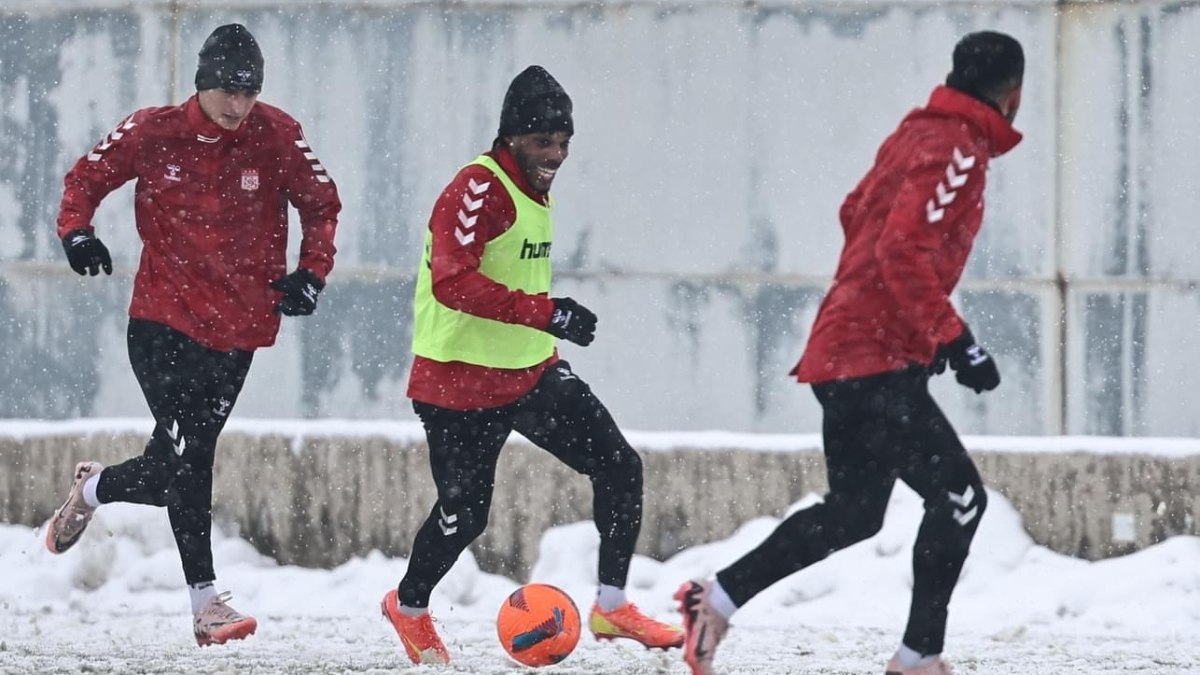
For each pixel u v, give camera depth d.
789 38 39.12
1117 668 26.92
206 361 27.30
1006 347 38.84
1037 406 38.72
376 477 38.34
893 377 21.22
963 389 38.94
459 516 25.98
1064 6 38.50
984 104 21.03
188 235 27.05
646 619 26.72
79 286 41.25
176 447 27.17
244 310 27.39
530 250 25.20
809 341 21.95
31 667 25.44
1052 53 38.56
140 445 39.12
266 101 40.59
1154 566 35.66
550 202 25.77
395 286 40.34
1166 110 38.28
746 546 37.00
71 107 41.12
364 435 38.44
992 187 38.84
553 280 39.75
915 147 20.77
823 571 36.47
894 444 21.33
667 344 39.53
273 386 40.72
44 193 41.28
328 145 40.47
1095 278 38.56
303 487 38.56
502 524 37.78
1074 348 38.66
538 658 25.88
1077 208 38.62
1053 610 34.69
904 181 20.69
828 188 39.09
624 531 26.62
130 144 27.00
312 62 40.50
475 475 25.92
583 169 39.69
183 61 40.84
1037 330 38.75
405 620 26.62
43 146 41.25
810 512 22.11
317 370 40.59
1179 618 33.81
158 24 40.88
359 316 40.47
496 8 39.94
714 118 39.34
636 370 39.59
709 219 39.41
